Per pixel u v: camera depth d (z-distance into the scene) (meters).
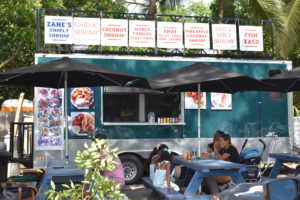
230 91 9.29
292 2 16.25
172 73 8.36
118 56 10.02
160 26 11.16
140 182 10.22
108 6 16.77
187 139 10.36
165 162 7.41
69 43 10.43
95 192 4.32
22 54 18.47
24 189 6.55
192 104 10.43
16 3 13.64
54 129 9.57
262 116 10.84
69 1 16.08
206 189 8.09
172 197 6.70
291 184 3.99
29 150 10.52
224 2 18.80
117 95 10.14
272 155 9.09
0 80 6.97
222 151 8.41
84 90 9.84
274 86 8.51
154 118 10.25
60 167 6.36
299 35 16.91
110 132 9.93
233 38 11.58
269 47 17.42
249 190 4.49
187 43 11.26
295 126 13.70
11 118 13.60
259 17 15.67
